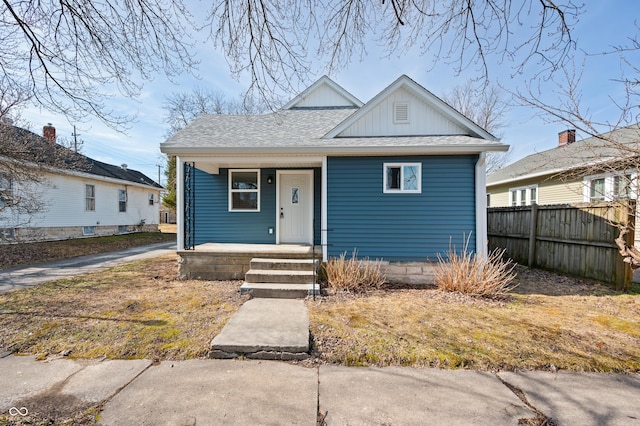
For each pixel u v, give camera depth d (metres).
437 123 7.10
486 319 4.21
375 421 2.27
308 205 8.04
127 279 6.60
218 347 3.21
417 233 6.48
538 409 2.41
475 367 3.03
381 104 7.20
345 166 6.59
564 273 6.78
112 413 2.33
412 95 7.15
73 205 14.23
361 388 2.68
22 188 11.09
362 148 6.18
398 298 5.25
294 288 5.31
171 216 37.97
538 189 13.05
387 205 6.53
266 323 3.89
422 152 6.22
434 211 6.47
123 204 18.28
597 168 5.81
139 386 2.68
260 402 2.47
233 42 4.17
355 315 4.32
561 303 4.97
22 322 3.98
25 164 9.85
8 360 3.09
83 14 4.07
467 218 6.41
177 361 3.13
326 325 3.92
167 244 14.92
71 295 5.26
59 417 2.28
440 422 2.26
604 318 4.26
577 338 3.60
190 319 4.11
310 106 10.70
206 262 6.55
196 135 7.52
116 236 16.16
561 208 6.84
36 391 2.59
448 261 6.38
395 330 3.80
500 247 9.23
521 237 8.16
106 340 3.49
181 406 2.41
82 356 3.18
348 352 3.28
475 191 6.38
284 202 8.04
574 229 6.51
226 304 4.78
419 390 2.66
